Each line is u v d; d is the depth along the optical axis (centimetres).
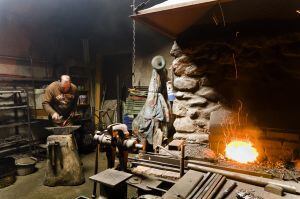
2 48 471
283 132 225
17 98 483
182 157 200
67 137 369
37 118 501
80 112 566
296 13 215
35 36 540
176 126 292
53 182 360
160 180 213
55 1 549
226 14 232
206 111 277
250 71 248
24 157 430
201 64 273
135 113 522
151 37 546
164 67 470
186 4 198
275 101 235
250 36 241
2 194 336
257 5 212
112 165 229
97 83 637
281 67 232
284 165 214
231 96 261
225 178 189
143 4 225
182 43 280
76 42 638
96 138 225
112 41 607
